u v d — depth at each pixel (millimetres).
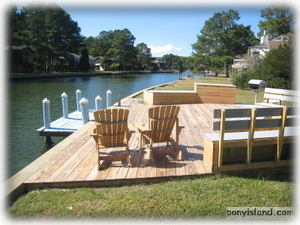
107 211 2479
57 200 2701
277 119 3273
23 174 3205
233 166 3289
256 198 2732
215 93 9570
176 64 110125
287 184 3084
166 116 3656
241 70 18609
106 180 3078
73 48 50719
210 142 3266
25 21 38750
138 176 3160
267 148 3502
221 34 37750
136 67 85375
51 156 3887
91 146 4402
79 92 8664
